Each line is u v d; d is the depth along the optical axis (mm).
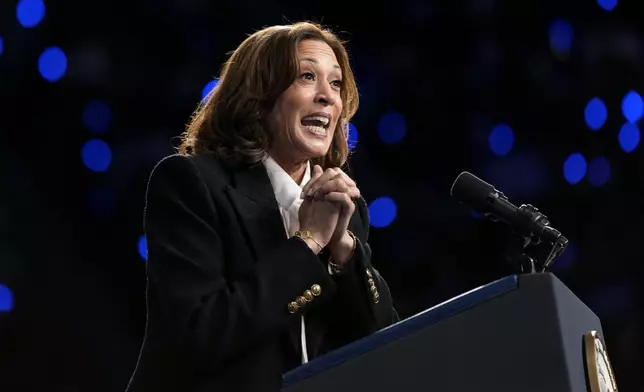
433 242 14469
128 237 14008
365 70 14148
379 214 14195
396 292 14453
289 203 5754
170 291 5102
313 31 6160
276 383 5105
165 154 13711
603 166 14367
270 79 5926
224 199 5562
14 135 13641
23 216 13734
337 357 4160
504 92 14336
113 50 13500
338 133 6547
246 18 13594
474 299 4102
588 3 14172
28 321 13711
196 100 13641
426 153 14352
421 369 4062
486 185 5215
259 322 4906
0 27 13195
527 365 3961
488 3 14070
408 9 14008
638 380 14234
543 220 5047
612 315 14367
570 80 14297
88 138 13711
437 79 14227
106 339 13977
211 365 4953
